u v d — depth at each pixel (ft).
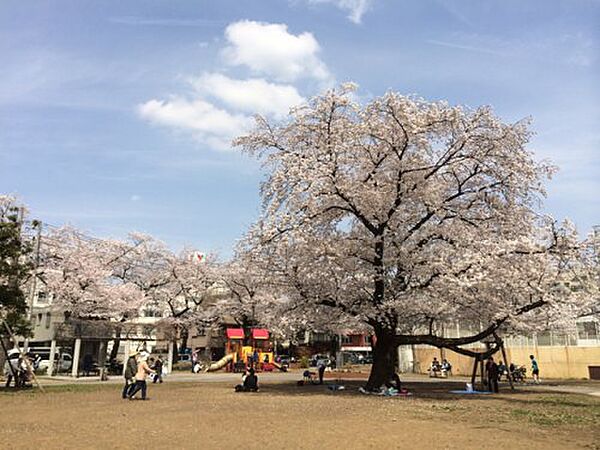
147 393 69.21
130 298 133.59
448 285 59.82
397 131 65.36
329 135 66.69
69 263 124.26
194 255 161.38
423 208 69.92
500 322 63.67
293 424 40.06
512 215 68.28
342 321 72.95
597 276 58.59
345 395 66.80
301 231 63.21
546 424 41.70
